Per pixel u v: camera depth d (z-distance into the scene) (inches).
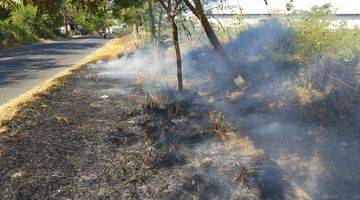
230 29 466.6
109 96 328.5
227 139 231.9
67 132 243.6
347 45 292.0
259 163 198.7
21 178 187.3
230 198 169.8
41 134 239.1
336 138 217.8
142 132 245.0
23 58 673.6
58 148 220.1
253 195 171.6
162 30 441.1
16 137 232.5
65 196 172.9
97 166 199.9
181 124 257.0
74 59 636.7
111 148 221.8
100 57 573.0
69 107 296.2
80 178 188.2
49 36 1369.3
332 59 272.2
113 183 183.8
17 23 1200.2
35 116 270.7
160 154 212.4
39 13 228.2
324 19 352.2
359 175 183.0
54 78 410.3
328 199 167.8
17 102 303.7
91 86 369.1
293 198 169.0
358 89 245.1
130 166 199.5
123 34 1008.2
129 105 299.3
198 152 214.8
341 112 237.8
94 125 256.8
